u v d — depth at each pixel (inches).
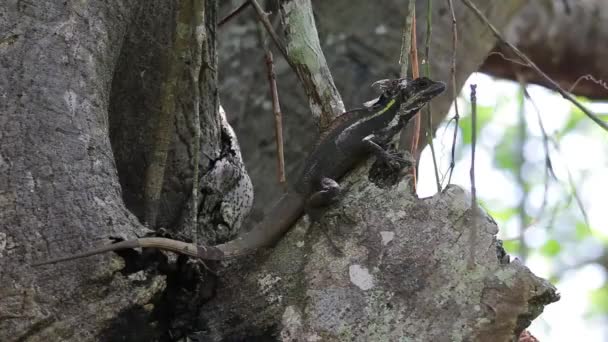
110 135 302.5
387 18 431.2
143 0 304.0
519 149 371.6
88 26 266.2
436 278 235.6
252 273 249.9
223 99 429.7
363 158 274.5
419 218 245.8
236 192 316.2
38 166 239.1
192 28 296.0
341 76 421.7
